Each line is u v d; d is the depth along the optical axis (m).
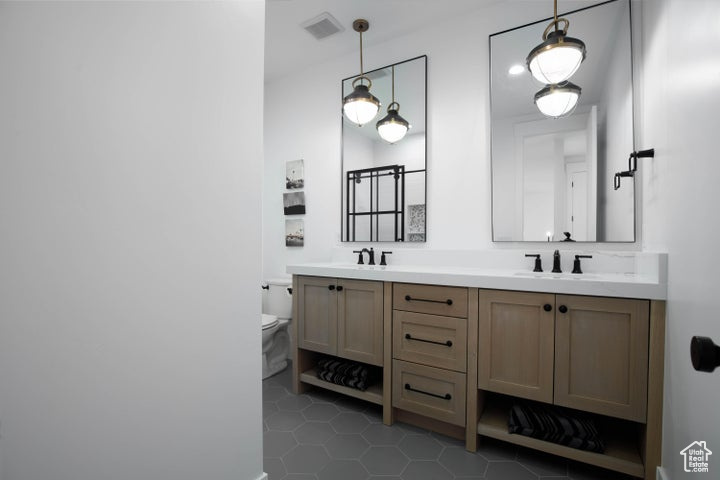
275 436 1.80
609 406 1.37
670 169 1.26
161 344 0.85
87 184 0.71
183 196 0.89
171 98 0.86
